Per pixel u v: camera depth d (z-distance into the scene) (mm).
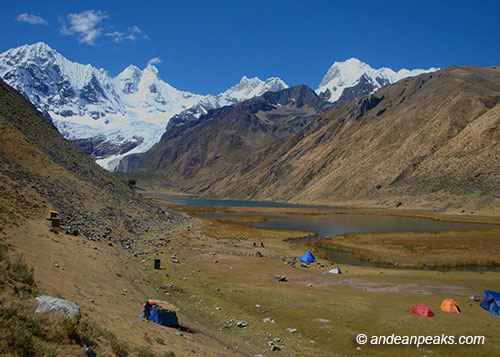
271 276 40438
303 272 43312
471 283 38406
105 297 21062
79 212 49406
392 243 69562
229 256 51781
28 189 42656
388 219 125438
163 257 45844
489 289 35719
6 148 51469
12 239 23312
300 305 28875
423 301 30750
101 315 16078
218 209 171500
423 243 68500
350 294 33125
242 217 128750
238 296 31172
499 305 27297
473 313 27438
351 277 40969
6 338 9742
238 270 42781
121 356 12047
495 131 176625
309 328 24062
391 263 52812
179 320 22750
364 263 53188
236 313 26609
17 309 11672
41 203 40625
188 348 16328
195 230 80500
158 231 68375
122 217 63781
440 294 33594
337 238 78062
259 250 59250
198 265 43719
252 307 28406
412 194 179375
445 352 20469
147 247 50938
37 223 31625
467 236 76938
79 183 63000
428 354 20172
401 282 38719
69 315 12742
